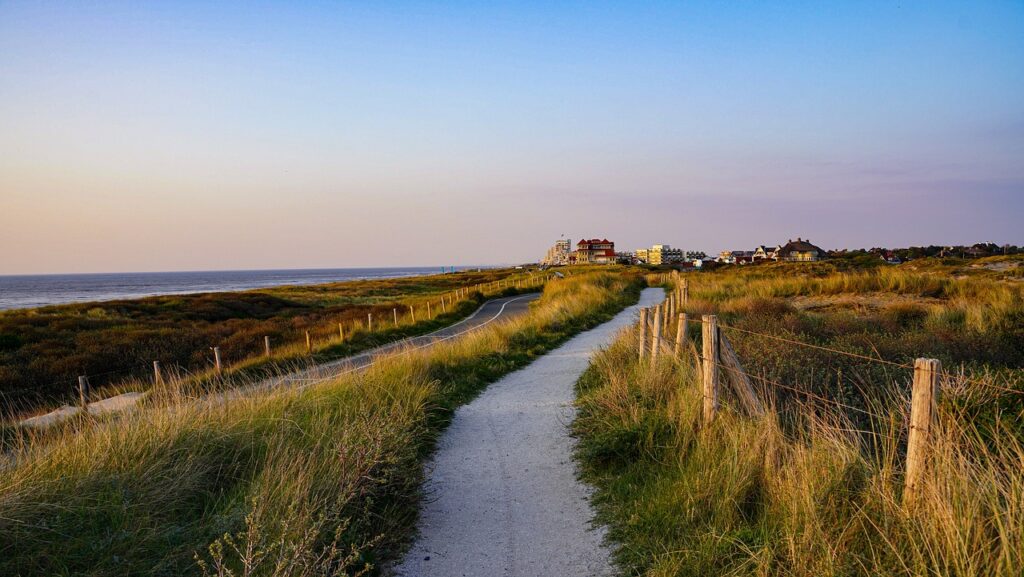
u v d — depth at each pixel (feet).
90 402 36.83
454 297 129.18
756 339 28.35
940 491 9.93
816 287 69.36
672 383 21.90
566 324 60.39
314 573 10.98
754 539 11.66
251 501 13.50
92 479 13.42
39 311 109.29
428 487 18.17
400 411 22.62
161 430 16.55
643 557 12.63
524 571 12.96
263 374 44.65
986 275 85.35
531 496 17.22
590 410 24.30
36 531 11.57
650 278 141.69
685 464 16.02
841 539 10.38
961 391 14.06
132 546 11.74
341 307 134.72
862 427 16.92
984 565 8.94
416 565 13.42
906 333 33.65
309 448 17.48
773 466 13.42
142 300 130.62
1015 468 10.52
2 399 45.34
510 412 27.35
